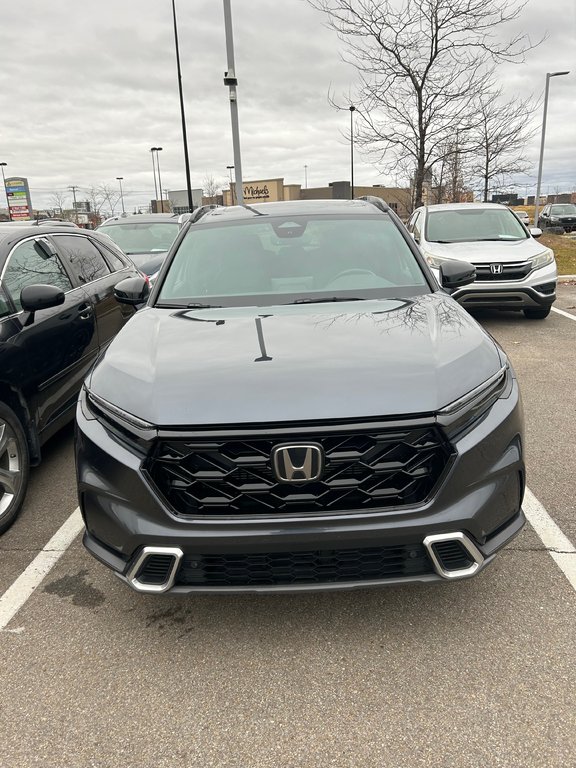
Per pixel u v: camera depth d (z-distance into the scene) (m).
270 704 2.21
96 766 1.99
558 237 23.06
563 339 7.51
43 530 3.48
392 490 2.22
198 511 2.24
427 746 2.01
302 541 2.17
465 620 2.58
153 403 2.31
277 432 2.17
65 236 4.99
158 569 2.29
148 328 2.99
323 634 2.54
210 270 3.61
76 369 4.44
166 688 2.30
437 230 9.18
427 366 2.40
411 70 12.89
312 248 3.71
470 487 2.27
